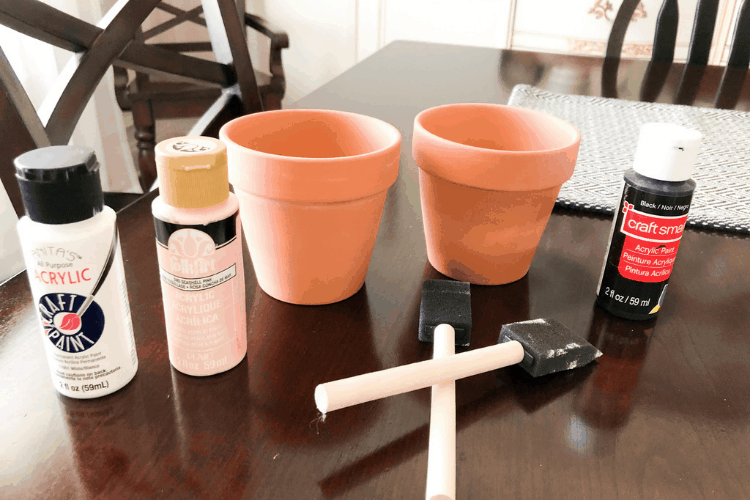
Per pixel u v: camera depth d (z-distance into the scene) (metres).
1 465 0.27
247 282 0.43
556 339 0.35
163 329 0.37
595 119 0.76
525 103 0.80
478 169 0.37
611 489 0.27
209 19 0.85
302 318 0.39
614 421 0.31
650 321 0.40
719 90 0.98
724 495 0.26
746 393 0.33
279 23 2.20
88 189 0.27
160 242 0.30
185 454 0.28
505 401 0.32
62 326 0.29
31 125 0.51
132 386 0.32
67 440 0.28
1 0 0.54
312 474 0.27
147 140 1.53
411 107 0.83
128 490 0.26
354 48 2.18
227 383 0.33
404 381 0.30
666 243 0.37
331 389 0.29
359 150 0.43
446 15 2.04
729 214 0.54
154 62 0.76
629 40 1.61
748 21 1.15
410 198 0.58
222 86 0.86
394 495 0.26
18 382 0.32
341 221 0.36
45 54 1.22
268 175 0.34
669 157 0.36
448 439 0.27
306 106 0.81
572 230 0.53
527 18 1.65
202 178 0.29
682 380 0.34
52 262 0.27
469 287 0.40
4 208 1.03
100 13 1.49
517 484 0.27
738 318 0.41
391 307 0.41
